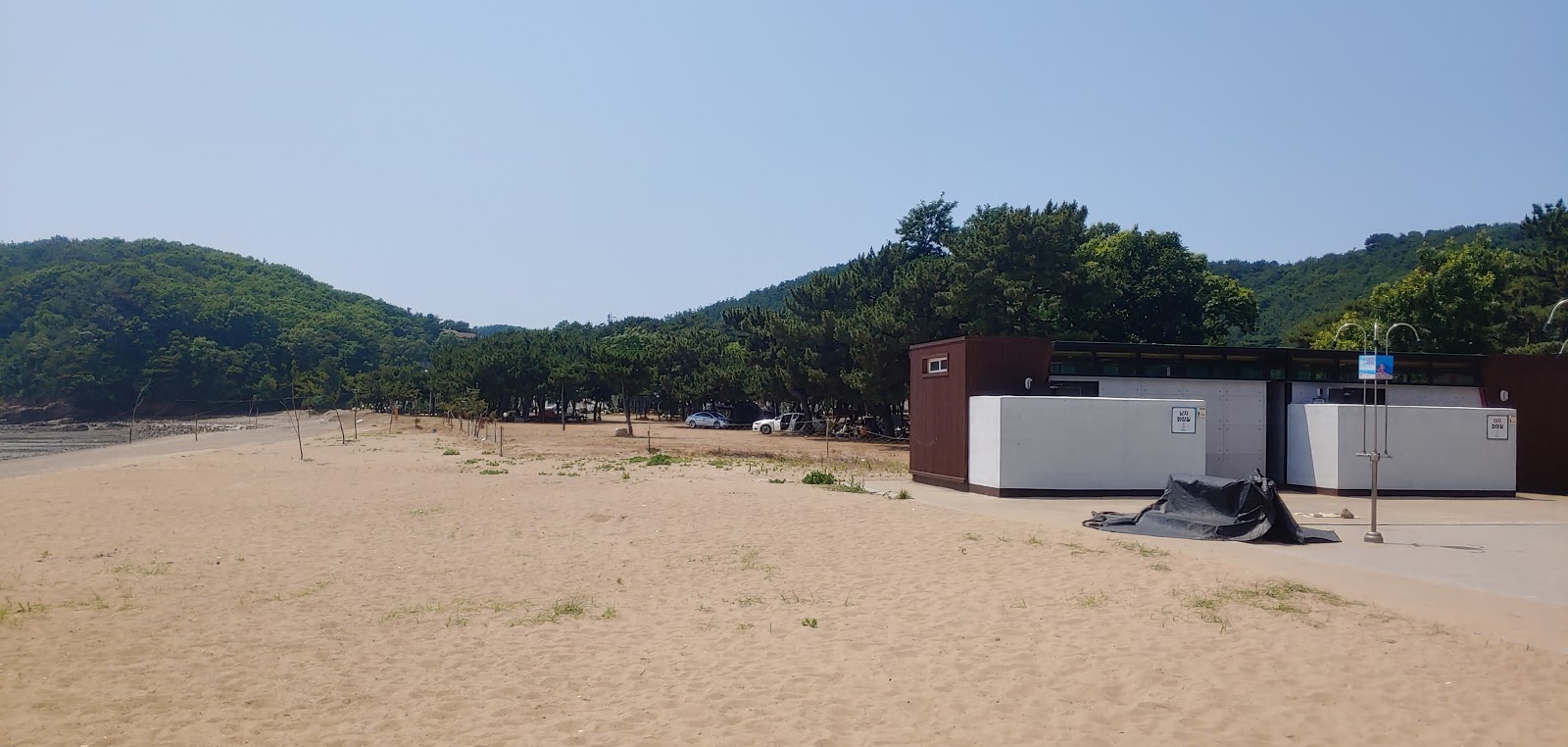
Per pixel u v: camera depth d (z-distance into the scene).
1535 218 48.38
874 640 7.49
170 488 19.95
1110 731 5.41
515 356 77.44
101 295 114.81
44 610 8.70
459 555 11.77
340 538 13.11
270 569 10.89
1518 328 48.12
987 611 8.36
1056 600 8.70
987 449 19.06
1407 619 8.13
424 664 7.02
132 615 8.59
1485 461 21.11
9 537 13.14
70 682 6.50
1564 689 6.18
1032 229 38.62
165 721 5.74
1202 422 19.20
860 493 18.38
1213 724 5.50
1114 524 13.73
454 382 76.38
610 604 9.02
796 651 7.21
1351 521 16.05
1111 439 18.86
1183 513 13.47
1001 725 5.53
